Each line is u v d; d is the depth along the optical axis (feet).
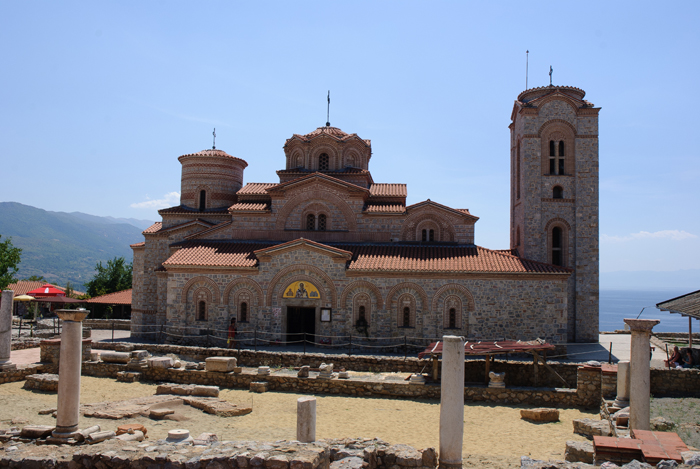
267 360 99.86
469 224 135.44
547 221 138.31
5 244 202.28
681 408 61.11
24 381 83.05
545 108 139.95
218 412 66.03
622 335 160.15
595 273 136.56
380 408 71.87
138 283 147.64
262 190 147.74
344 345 120.37
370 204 142.61
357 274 121.19
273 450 39.55
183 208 155.12
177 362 89.20
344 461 40.86
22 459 41.52
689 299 90.33
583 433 60.03
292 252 123.54
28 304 216.13
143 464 39.29
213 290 125.39
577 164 138.92
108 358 91.20
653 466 35.55
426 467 43.75
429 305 119.14
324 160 152.76
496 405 74.33
